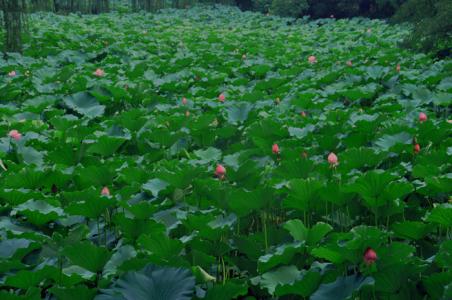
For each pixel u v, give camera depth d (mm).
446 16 12680
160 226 4254
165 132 6758
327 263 3820
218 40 18344
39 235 4211
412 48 14203
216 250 4168
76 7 29594
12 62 13219
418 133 6273
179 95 10305
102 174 5281
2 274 3707
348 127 6906
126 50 15164
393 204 4445
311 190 4438
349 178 4922
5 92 9727
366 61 12930
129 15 27484
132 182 5258
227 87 10875
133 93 9844
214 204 4891
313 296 3398
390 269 3566
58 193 5445
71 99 9141
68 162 6246
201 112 8883
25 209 4418
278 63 13539
